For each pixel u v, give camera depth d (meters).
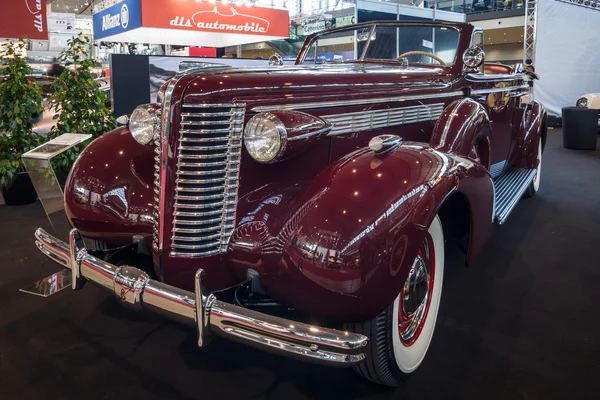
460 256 3.26
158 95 1.63
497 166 3.82
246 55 14.20
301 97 1.90
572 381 1.93
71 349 2.19
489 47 18.78
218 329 1.46
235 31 8.82
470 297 2.66
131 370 2.03
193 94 1.59
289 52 12.09
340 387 1.92
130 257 2.04
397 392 1.88
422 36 3.15
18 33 7.58
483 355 2.12
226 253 1.69
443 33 3.05
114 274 1.66
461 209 2.24
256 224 1.68
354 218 1.50
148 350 2.19
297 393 1.88
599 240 3.56
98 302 2.66
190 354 2.16
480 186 2.01
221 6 8.50
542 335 2.27
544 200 4.77
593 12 10.90
